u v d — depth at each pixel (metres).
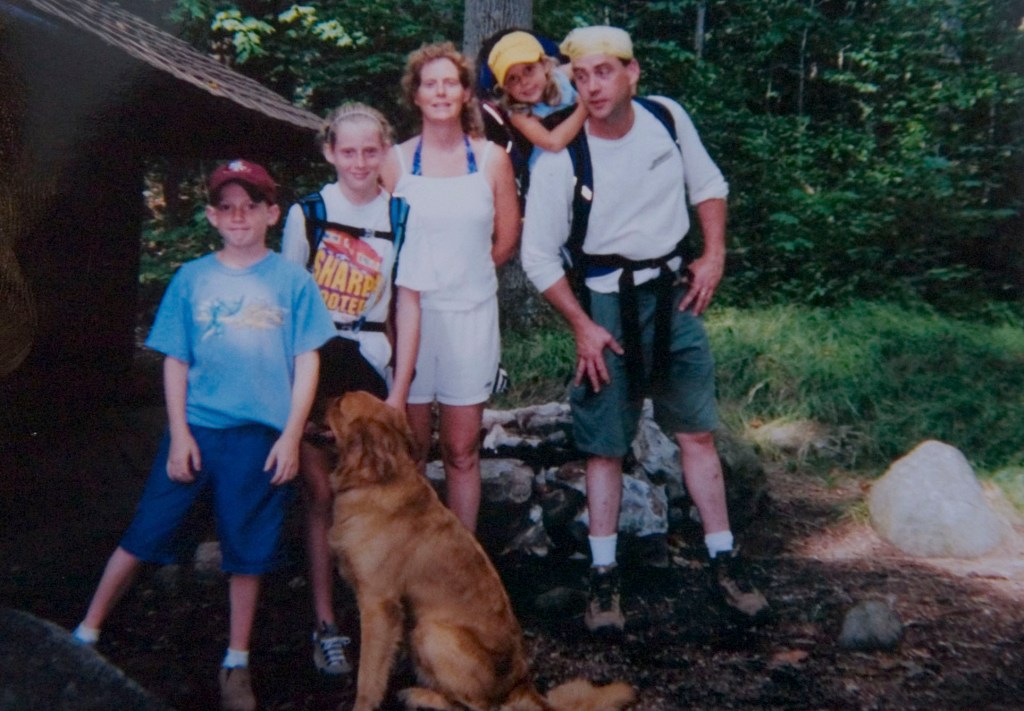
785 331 8.00
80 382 6.73
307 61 12.23
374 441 3.29
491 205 3.87
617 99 3.71
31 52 2.31
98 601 3.26
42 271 6.32
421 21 11.77
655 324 3.92
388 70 11.72
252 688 3.53
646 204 3.84
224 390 3.23
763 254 10.59
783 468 6.21
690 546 4.88
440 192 3.79
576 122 3.84
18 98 2.16
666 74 12.09
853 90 13.62
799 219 10.70
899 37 13.08
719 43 13.91
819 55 13.76
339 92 12.19
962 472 5.14
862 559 4.83
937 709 3.40
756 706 3.44
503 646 3.27
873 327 8.35
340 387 3.65
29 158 2.19
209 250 12.21
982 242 11.11
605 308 3.95
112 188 6.99
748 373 7.15
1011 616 4.13
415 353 3.68
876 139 12.55
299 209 3.62
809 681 3.61
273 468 3.26
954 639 3.92
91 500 5.36
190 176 13.73
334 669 3.57
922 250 10.61
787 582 4.51
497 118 3.97
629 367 3.93
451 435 4.00
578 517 4.71
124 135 6.34
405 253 3.63
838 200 10.78
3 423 5.98
